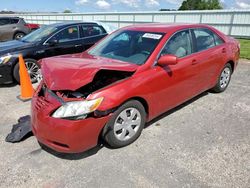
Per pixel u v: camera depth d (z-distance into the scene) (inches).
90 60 136.8
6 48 238.4
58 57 150.0
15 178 108.9
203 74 174.2
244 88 223.9
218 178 107.0
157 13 770.8
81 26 285.4
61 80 112.9
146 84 130.5
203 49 173.8
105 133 120.7
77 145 111.7
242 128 149.6
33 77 250.2
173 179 106.6
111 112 117.3
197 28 172.9
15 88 235.6
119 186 103.1
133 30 162.9
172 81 146.4
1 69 229.8
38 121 116.0
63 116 109.0
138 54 141.8
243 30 627.5
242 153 124.5
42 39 254.5
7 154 126.0
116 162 118.3
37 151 128.2
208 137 139.5
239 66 314.7
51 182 106.2
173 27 157.8
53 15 1175.0
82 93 115.0
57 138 111.3
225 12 645.3
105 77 125.6
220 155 122.9
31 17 1342.3
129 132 130.8
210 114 168.9
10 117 169.9
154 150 127.5
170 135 141.6
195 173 110.2
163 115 166.9
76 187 103.1
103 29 307.9
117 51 152.3
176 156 122.3
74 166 116.0
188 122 157.3
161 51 140.9
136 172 111.3
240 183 104.0
